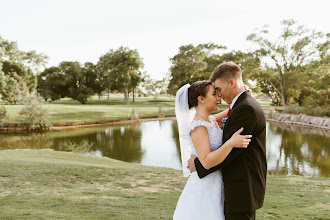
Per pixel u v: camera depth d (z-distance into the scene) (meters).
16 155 13.07
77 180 8.07
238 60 69.94
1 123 36.12
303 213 5.34
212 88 2.29
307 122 39.91
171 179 9.00
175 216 2.38
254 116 2.00
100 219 4.60
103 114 48.25
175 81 72.31
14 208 5.13
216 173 2.26
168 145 25.53
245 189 2.01
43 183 7.40
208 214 2.21
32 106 36.44
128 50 75.44
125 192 6.96
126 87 73.38
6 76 60.25
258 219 4.96
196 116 2.33
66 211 5.03
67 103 76.00
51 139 29.33
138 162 19.12
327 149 22.72
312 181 9.43
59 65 75.69
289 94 53.56
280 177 10.41
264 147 2.13
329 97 45.38
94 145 25.83
